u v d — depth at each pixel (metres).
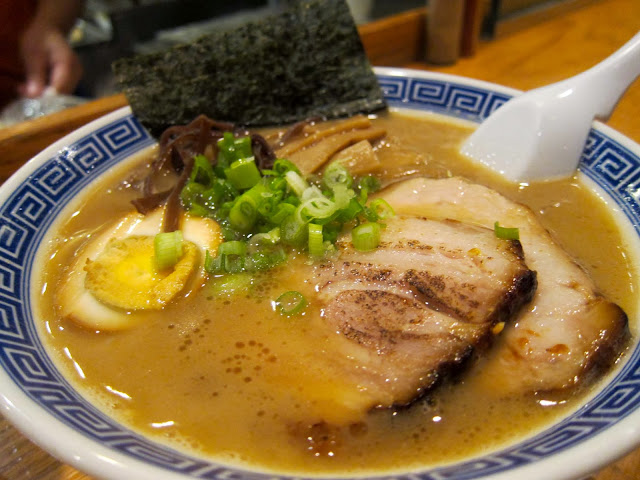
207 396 0.13
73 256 0.17
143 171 0.21
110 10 0.47
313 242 0.16
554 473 0.10
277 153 0.21
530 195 0.20
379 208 0.17
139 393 0.13
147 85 0.22
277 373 0.14
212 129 0.22
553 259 0.16
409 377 0.13
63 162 0.19
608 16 0.36
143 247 0.17
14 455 0.13
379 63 0.30
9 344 0.13
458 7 0.29
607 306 0.14
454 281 0.14
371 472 0.12
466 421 0.13
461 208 0.18
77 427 0.11
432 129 0.24
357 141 0.22
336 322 0.14
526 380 0.13
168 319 0.15
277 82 0.24
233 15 0.51
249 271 0.16
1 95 0.38
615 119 0.25
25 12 0.39
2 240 0.16
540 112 0.20
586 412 0.12
